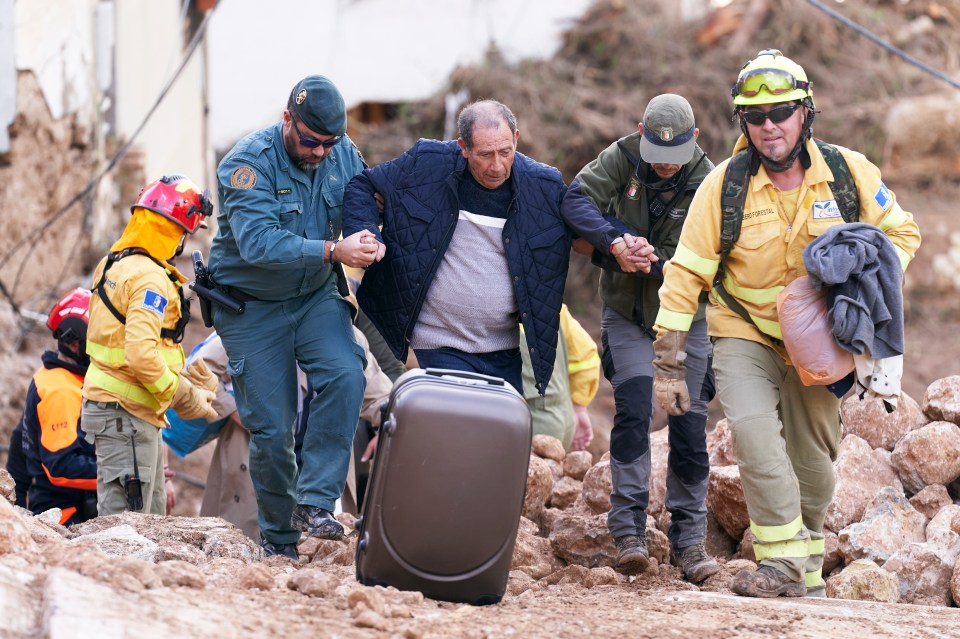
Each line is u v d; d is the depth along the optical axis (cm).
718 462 1429
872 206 997
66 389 1316
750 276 1017
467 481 846
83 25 3081
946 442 1324
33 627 638
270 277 1081
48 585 659
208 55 4331
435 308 1109
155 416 1227
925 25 5522
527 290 1102
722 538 1366
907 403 1418
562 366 1633
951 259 4838
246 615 719
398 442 845
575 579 1172
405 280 1092
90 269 3156
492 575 865
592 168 1149
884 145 5119
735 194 1003
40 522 997
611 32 5019
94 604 650
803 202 994
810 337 972
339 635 707
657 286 1173
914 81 5306
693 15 5366
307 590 818
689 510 1223
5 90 2678
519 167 1109
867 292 959
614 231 1100
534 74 4878
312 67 4797
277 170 1070
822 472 1084
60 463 1293
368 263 1031
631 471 1193
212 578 827
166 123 3834
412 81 4938
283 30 4756
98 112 3250
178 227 1192
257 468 1126
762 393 1020
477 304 1102
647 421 1193
